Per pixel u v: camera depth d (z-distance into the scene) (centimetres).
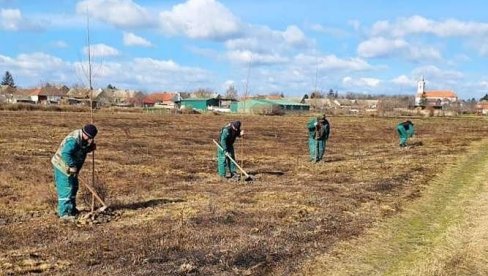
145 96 13625
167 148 2903
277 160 2522
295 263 927
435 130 5425
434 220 1287
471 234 1150
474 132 5116
